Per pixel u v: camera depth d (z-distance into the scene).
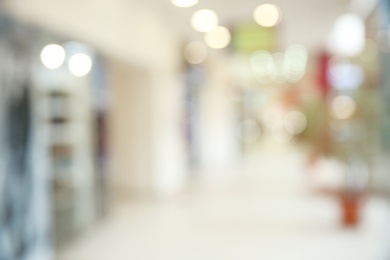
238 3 4.80
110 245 4.62
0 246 3.15
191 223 5.55
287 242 4.64
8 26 3.20
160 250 4.42
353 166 6.23
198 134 11.54
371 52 6.87
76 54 4.82
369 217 5.67
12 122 3.29
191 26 6.34
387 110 6.41
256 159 14.04
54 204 4.42
